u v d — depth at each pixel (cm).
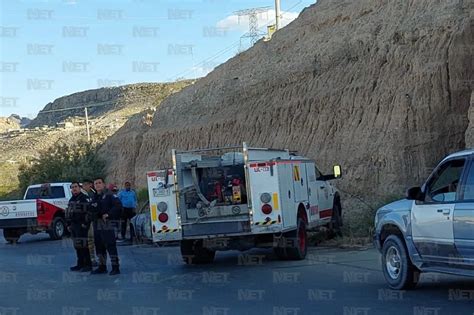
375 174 2322
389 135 2309
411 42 2408
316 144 2673
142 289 1315
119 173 4472
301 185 1648
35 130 8938
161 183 1545
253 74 3494
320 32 3206
